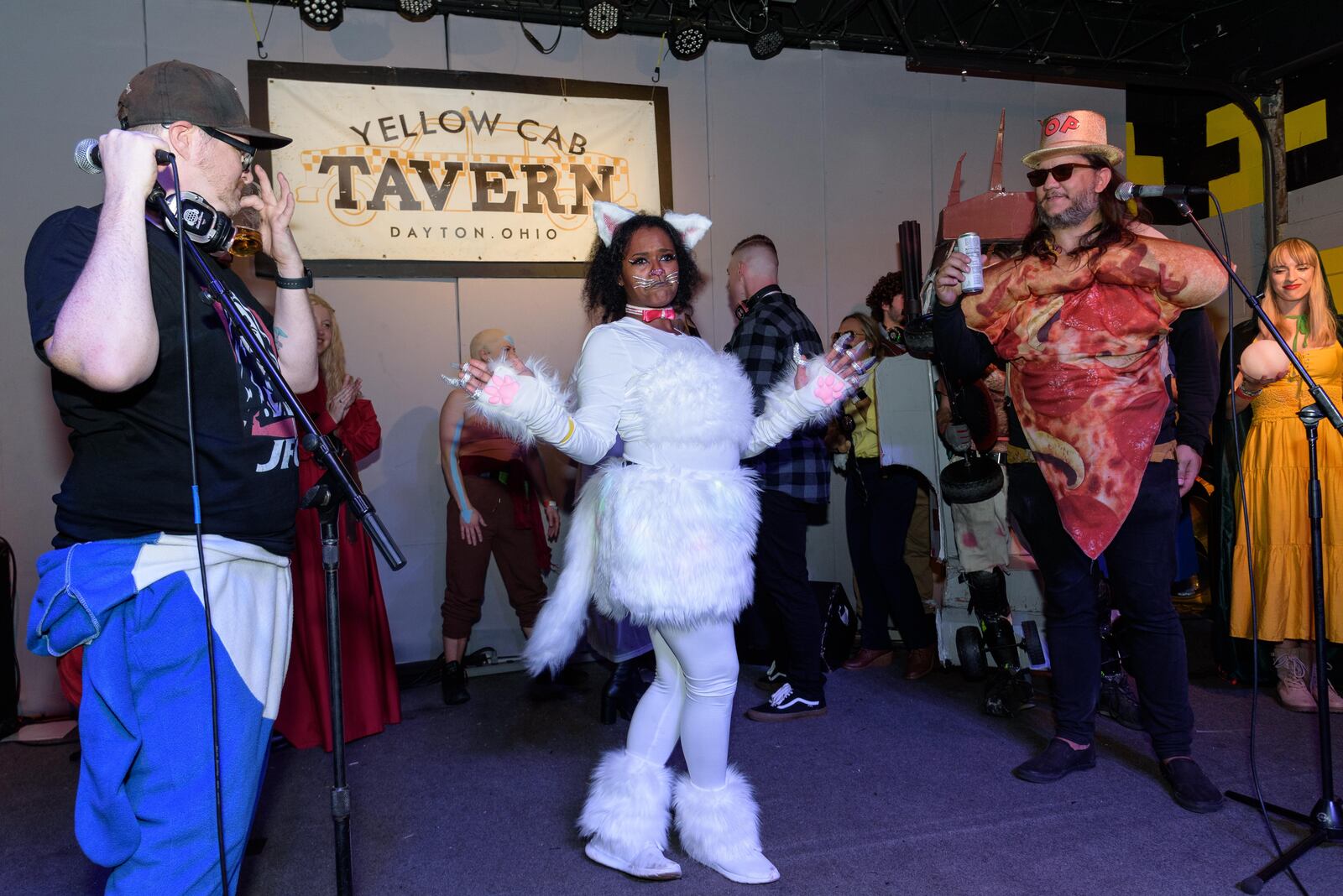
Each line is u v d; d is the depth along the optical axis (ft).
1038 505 8.70
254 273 13.67
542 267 14.96
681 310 7.69
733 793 7.11
